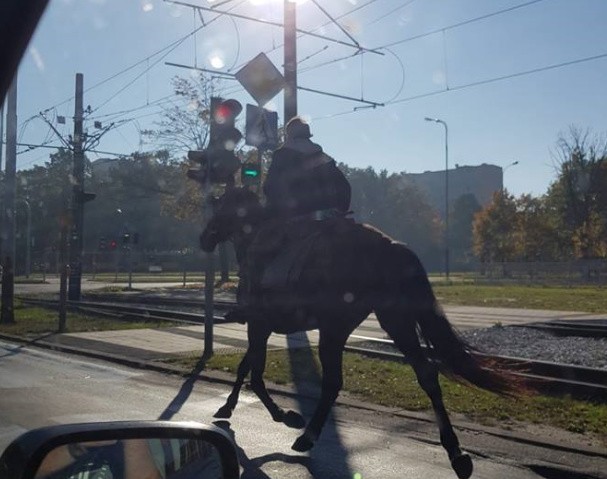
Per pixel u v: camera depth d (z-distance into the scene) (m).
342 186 8.27
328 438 8.76
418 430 9.09
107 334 19.41
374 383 11.78
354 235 7.60
